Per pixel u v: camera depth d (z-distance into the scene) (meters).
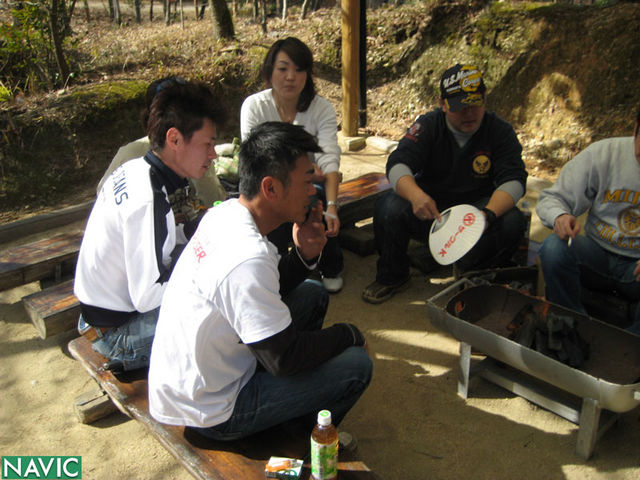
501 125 3.23
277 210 1.82
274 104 3.50
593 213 2.87
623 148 2.70
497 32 6.19
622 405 2.10
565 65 5.62
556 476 2.24
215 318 1.72
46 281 3.70
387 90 7.00
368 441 2.46
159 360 1.83
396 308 3.46
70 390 2.87
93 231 2.10
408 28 7.07
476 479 2.25
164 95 2.05
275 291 1.70
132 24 10.65
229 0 11.39
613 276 2.86
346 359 1.98
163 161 2.14
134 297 2.10
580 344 2.42
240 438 2.00
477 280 2.83
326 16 8.61
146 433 2.58
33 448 2.50
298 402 1.93
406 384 2.80
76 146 5.53
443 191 3.42
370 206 4.20
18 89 6.13
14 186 5.12
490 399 2.68
